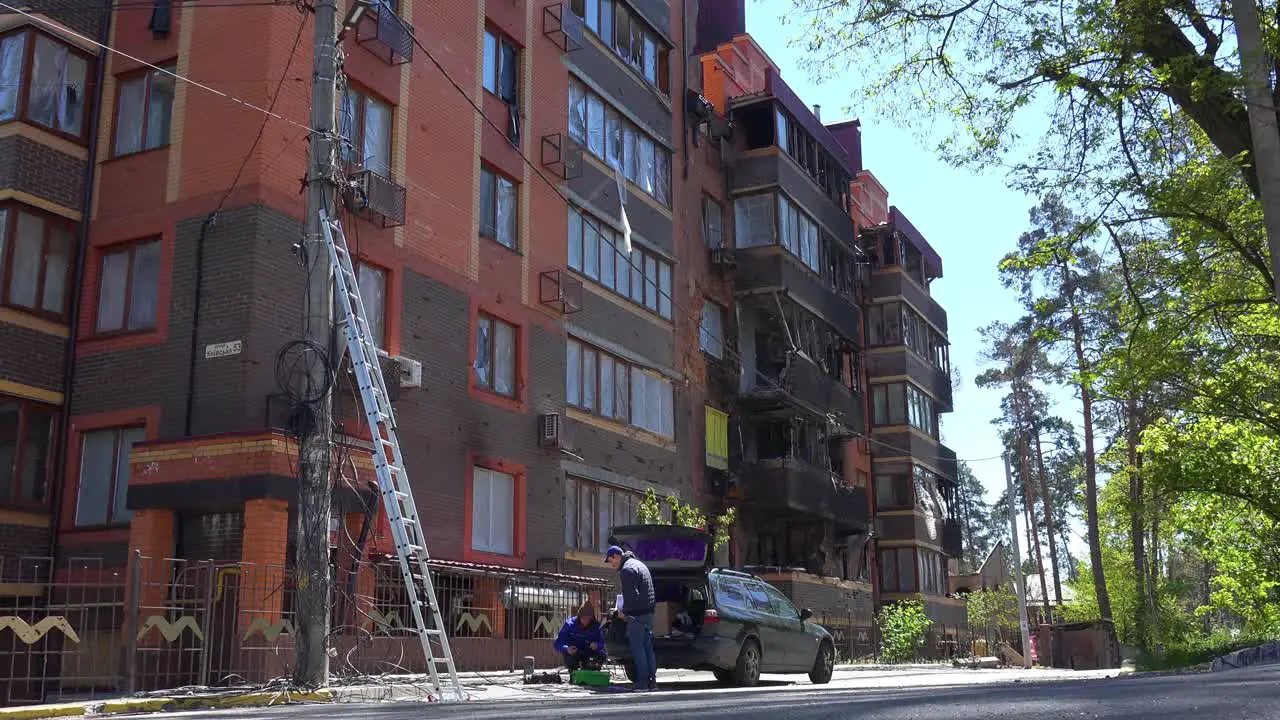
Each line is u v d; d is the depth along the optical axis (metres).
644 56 30.75
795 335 35.25
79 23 20.11
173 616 13.63
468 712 6.13
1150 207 18.61
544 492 23.92
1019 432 61.09
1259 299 19.98
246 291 18.03
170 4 19.86
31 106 19.17
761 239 33.91
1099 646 38.25
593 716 4.78
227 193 18.61
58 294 19.25
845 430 37.31
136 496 16.77
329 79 14.15
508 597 19.83
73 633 13.16
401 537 12.98
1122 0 16.72
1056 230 28.33
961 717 3.58
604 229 27.81
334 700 12.51
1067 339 22.42
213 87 19.19
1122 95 17.20
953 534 44.91
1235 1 15.42
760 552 34.25
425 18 22.39
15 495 18.22
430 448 20.81
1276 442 25.86
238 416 17.55
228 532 16.95
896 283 42.91
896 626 36.34
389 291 20.56
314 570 12.97
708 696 8.47
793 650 17.92
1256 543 31.72
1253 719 3.13
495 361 23.27
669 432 29.64
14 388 18.25
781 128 35.06
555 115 26.16
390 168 21.05
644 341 28.91
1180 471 26.59
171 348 18.41
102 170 19.91
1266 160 15.02
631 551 15.76
